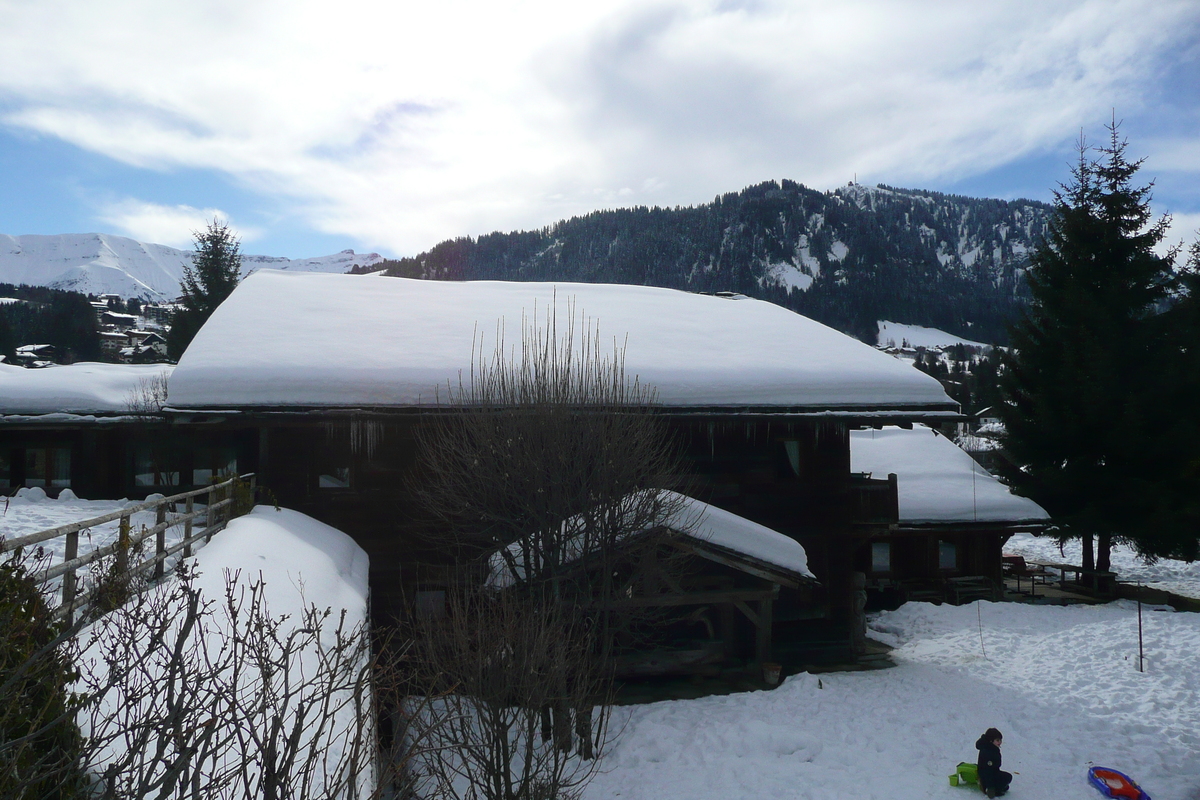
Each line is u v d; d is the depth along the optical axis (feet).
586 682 31.55
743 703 42.47
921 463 81.15
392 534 46.26
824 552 53.72
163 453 60.34
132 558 23.72
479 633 27.86
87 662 16.93
